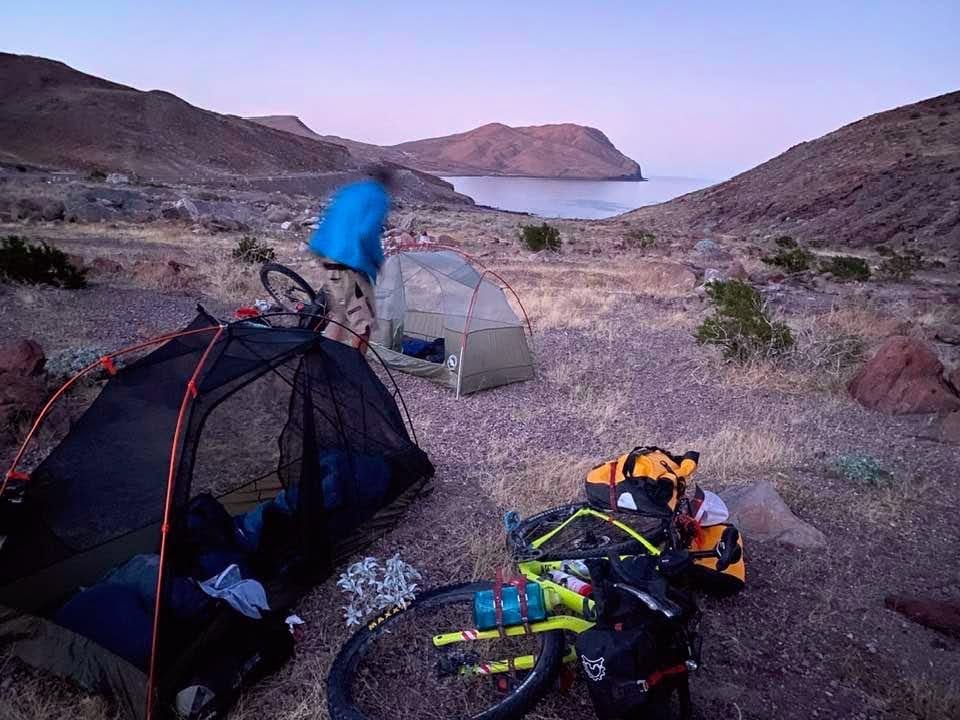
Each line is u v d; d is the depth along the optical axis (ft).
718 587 12.85
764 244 114.52
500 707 9.52
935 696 10.62
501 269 56.29
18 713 9.68
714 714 10.27
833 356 28.53
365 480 14.75
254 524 12.82
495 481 17.38
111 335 28.78
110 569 11.67
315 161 447.01
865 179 192.13
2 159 263.90
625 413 23.31
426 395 24.07
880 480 18.16
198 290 38.99
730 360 29.04
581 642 9.04
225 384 12.24
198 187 194.08
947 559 14.85
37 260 36.60
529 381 26.32
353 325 19.10
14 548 11.65
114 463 11.86
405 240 69.26
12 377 19.75
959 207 150.92
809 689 10.91
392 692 10.32
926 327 39.34
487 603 10.35
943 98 260.83
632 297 44.70
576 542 13.57
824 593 13.38
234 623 10.64
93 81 454.81
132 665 9.79
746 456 19.51
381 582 12.62
